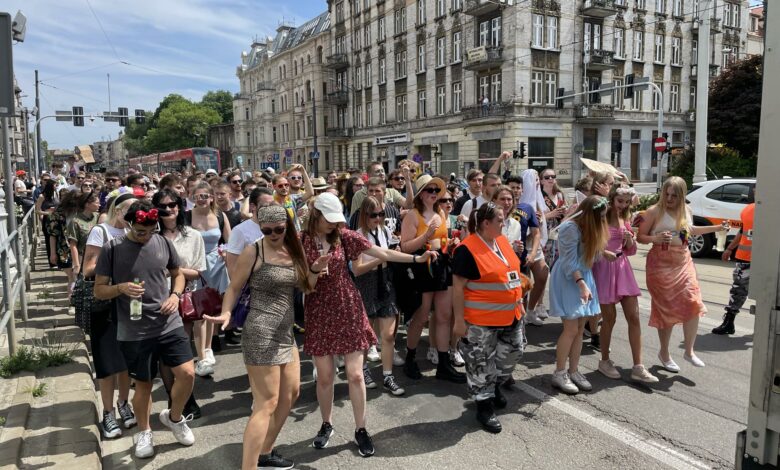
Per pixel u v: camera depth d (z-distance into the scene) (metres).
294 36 60.00
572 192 29.06
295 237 3.26
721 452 3.50
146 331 3.38
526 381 4.77
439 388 4.68
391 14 39.34
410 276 4.72
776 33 1.89
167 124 82.44
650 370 4.98
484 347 3.85
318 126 52.44
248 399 4.50
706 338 5.88
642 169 35.56
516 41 29.09
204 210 5.37
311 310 3.59
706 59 15.05
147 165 54.88
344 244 3.71
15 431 3.49
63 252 7.15
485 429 3.87
